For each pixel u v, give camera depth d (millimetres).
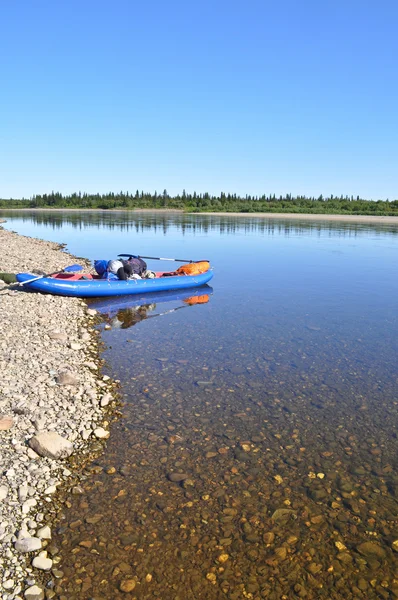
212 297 15188
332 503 4789
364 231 47906
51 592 3621
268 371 8383
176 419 6488
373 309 13508
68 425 6066
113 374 8086
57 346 9156
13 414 6109
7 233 34531
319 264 23750
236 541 4234
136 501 4738
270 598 3648
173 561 3986
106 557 4000
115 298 14727
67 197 130750
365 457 5645
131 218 73500
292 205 104188
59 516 4477
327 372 8375
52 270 18016
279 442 5945
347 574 3896
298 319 12250
